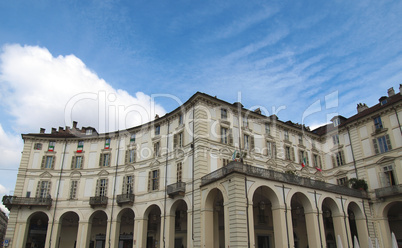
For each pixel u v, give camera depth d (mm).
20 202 34344
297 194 27281
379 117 33156
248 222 22078
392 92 35938
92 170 36719
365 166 33625
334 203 28938
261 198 29391
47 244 33562
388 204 30500
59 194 36031
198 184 26609
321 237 26078
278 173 25625
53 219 34688
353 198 30703
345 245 27688
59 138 38469
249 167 23906
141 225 31406
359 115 37656
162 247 28406
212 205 25734
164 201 30125
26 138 38125
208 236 24531
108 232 32969
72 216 37938
